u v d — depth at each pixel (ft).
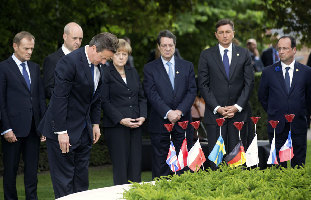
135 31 60.34
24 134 26.21
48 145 22.82
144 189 16.80
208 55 27.63
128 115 27.35
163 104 27.25
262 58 49.03
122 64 27.45
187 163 21.43
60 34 33.55
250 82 27.45
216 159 21.44
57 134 22.40
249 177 18.15
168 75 27.91
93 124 24.36
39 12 45.37
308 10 38.99
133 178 27.55
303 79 27.40
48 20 44.50
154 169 28.12
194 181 17.69
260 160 31.45
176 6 50.29
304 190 16.44
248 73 27.50
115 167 27.30
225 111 26.78
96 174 36.73
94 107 24.17
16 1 43.39
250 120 29.01
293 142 27.53
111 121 27.22
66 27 25.67
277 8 39.75
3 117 26.07
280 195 16.07
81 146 23.34
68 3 47.19
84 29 32.58
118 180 27.20
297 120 27.37
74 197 17.25
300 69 27.55
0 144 36.24
